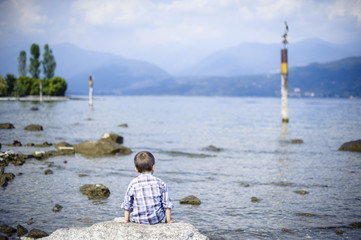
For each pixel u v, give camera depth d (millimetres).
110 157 16453
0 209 7961
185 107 110188
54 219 7391
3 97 116250
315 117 58406
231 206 8719
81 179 11430
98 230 4605
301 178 12242
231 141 24875
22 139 22281
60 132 27703
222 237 6562
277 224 7340
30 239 6066
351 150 19609
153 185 4875
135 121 44531
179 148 20609
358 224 7277
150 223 4855
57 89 131250
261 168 14234
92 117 49219
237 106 126188
